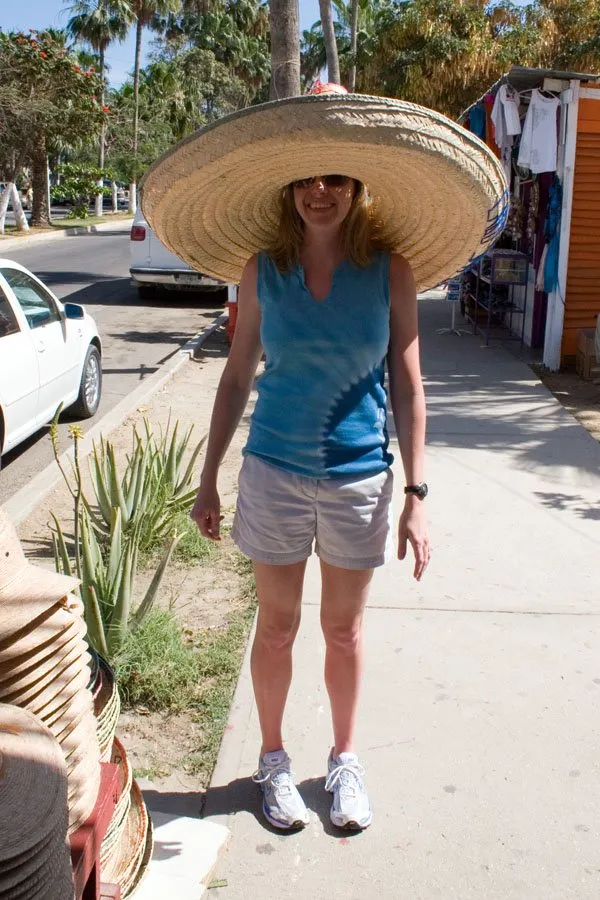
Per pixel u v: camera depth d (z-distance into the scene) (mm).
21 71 30438
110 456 4945
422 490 2695
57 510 5785
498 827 2893
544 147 9531
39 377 7117
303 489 2615
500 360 10695
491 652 3955
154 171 2475
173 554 5012
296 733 3350
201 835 2754
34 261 24656
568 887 2656
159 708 3553
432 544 5172
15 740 1646
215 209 2686
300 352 2574
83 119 32344
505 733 3367
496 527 5449
